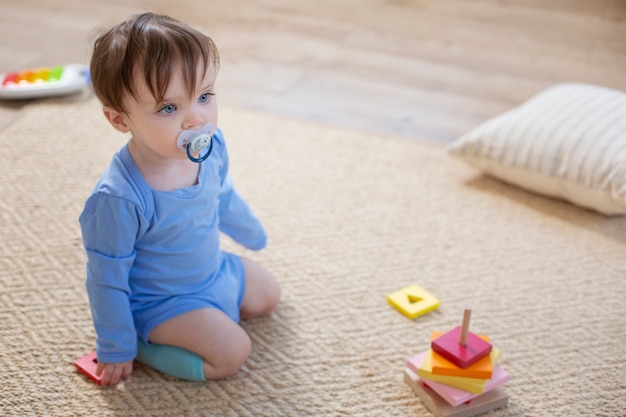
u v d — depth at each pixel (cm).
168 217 112
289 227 154
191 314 118
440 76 210
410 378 118
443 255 149
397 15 241
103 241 109
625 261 147
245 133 183
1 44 217
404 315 134
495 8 245
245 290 129
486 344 112
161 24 104
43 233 149
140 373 121
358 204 162
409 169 174
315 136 184
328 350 126
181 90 103
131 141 112
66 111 189
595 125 162
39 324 129
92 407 115
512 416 115
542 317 134
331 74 210
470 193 167
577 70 213
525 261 147
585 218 159
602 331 131
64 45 218
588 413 116
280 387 119
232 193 128
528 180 165
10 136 178
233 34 228
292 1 248
